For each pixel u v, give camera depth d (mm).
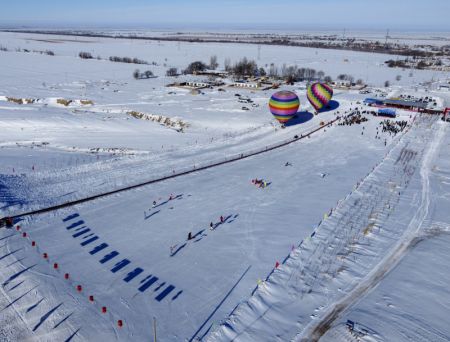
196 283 28625
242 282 28734
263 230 36438
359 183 48719
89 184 47719
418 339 23297
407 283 28734
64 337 23281
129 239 34719
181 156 60656
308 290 27750
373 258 32031
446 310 25984
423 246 34125
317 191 46250
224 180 49844
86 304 26141
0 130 74938
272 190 46594
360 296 27203
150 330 24016
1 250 32031
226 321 24750
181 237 35219
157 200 43281
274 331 23859
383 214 40094
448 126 76875
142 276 29359
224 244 34031
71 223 37469
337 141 68812
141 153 63000
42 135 73125
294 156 60938
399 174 52469
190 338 23469
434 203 43031
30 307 25625
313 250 32938
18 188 45500
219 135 74750
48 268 29875
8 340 22891
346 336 23312
